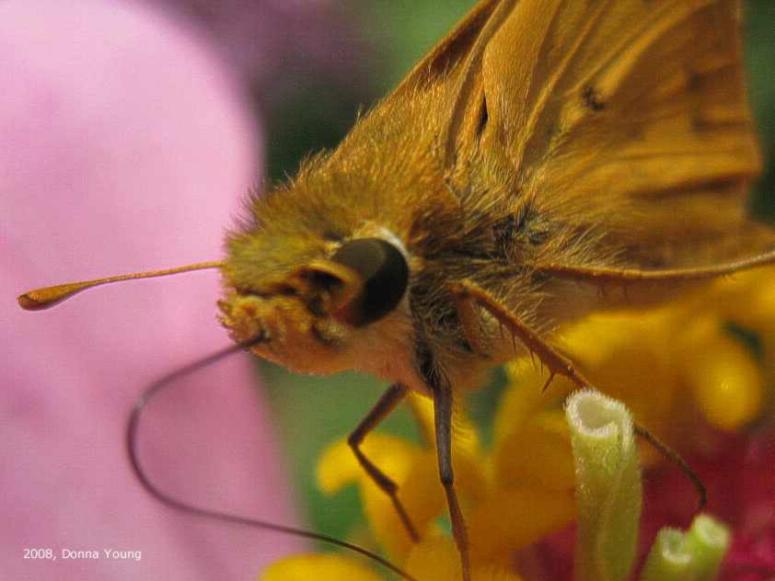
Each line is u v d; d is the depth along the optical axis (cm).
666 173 5
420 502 5
